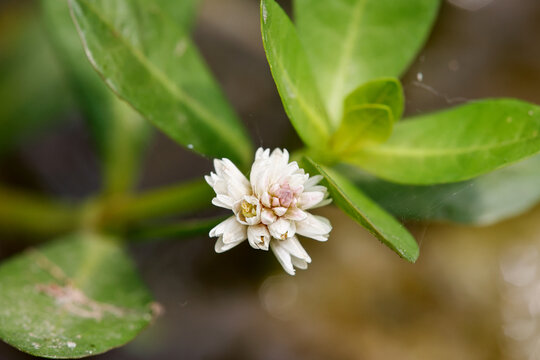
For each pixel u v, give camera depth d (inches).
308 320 9.6
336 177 7.0
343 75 7.5
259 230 6.6
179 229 7.4
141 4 7.2
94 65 7.0
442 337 9.7
